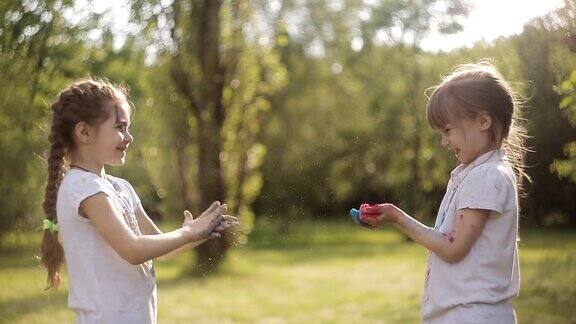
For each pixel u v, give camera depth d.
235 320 7.80
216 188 11.30
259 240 20.12
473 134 2.74
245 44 11.15
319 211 22.89
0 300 9.05
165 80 10.78
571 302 7.45
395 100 20.41
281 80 12.06
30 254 13.99
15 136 12.27
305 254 16.48
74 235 2.72
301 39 21.05
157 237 2.70
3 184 13.55
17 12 7.02
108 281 2.71
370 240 20.61
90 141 2.82
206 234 2.77
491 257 2.68
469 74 2.79
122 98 2.90
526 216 12.06
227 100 11.20
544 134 7.08
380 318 7.70
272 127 20.53
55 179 2.88
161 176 11.71
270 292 9.85
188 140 11.26
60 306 8.55
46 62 7.32
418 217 20.16
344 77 21.62
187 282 10.78
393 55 20.61
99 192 2.70
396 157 20.56
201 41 10.78
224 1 10.89
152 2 9.54
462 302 2.68
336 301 9.02
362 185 22.55
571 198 11.09
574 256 10.42
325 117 21.44
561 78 6.09
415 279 11.09
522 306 7.39
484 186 2.66
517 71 6.91
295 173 21.23
